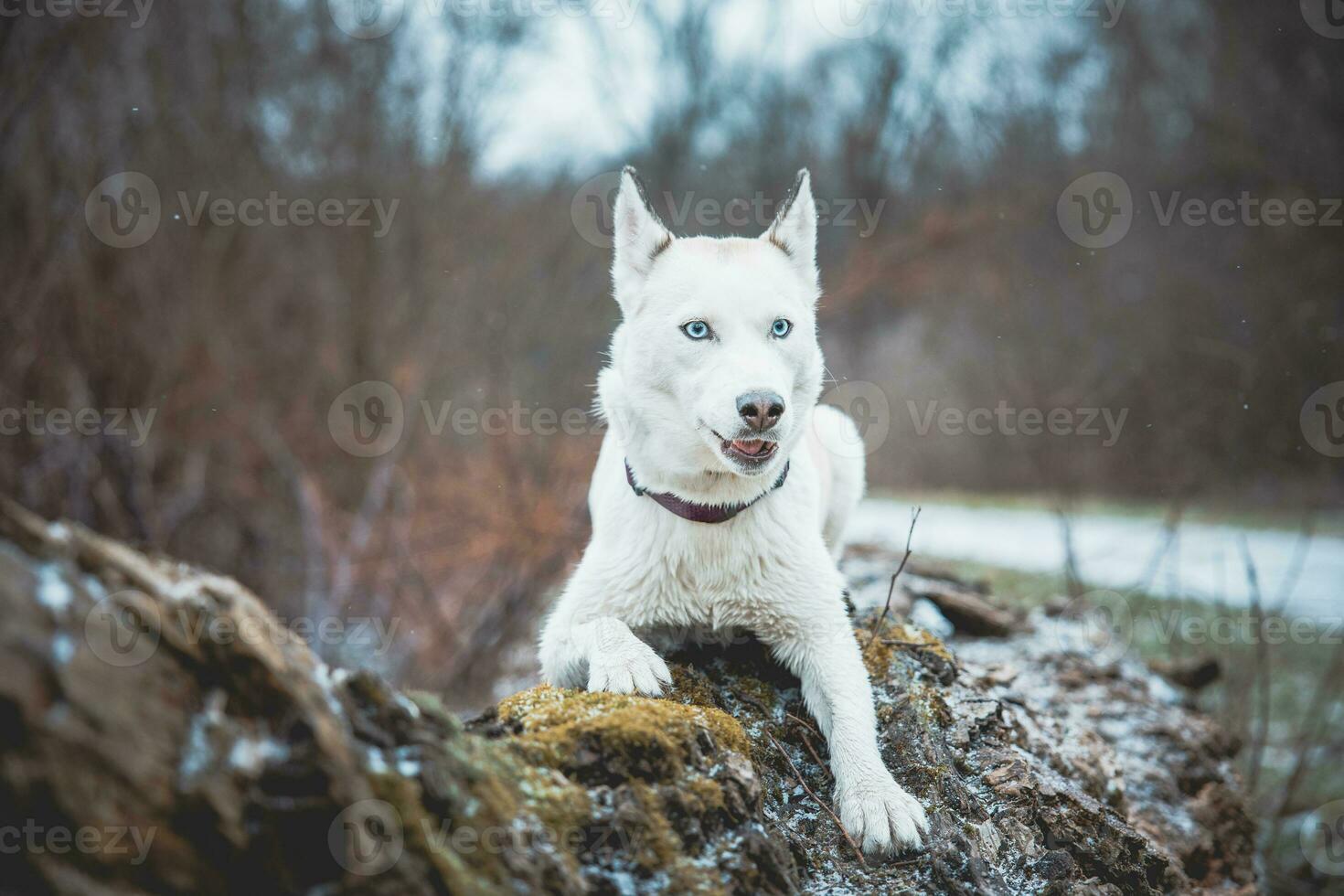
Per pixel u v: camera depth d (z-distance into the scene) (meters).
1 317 9.17
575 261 14.68
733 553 3.51
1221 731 5.77
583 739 2.57
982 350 20.31
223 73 12.73
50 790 1.67
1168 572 9.40
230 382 11.24
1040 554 12.66
